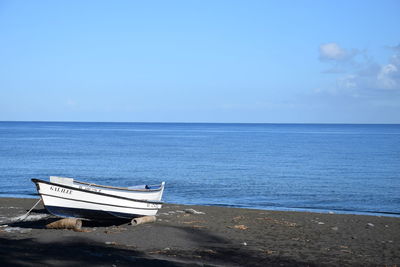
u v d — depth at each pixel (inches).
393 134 7130.9
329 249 530.6
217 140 4665.4
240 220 722.8
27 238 531.8
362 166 2011.6
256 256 490.6
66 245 501.7
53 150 2805.1
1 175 1541.6
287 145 3750.0
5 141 3929.6
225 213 807.1
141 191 711.1
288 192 1264.8
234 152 2856.8
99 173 1654.8
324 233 627.8
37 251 441.1
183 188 1312.7
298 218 769.6
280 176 1631.4
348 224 711.1
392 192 1282.0
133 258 438.9
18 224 641.0
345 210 1011.9
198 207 887.1
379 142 4306.1
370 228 675.4
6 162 1998.0
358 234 625.6
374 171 1813.5
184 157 2418.8
